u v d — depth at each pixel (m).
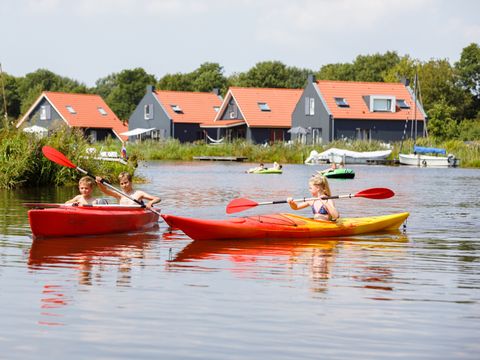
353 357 6.26
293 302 7.98
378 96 63.53
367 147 54.81
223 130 72.00
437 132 69.81
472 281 9.20
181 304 7.84
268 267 10.00
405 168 46.78
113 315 7.39
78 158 24.67
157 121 74.69
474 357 6.30
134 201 13.45
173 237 12.67
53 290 8.42
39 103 73.88
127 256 10.73
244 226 12.40
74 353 6.29
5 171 23.19
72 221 12.45
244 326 7.06
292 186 26.91
